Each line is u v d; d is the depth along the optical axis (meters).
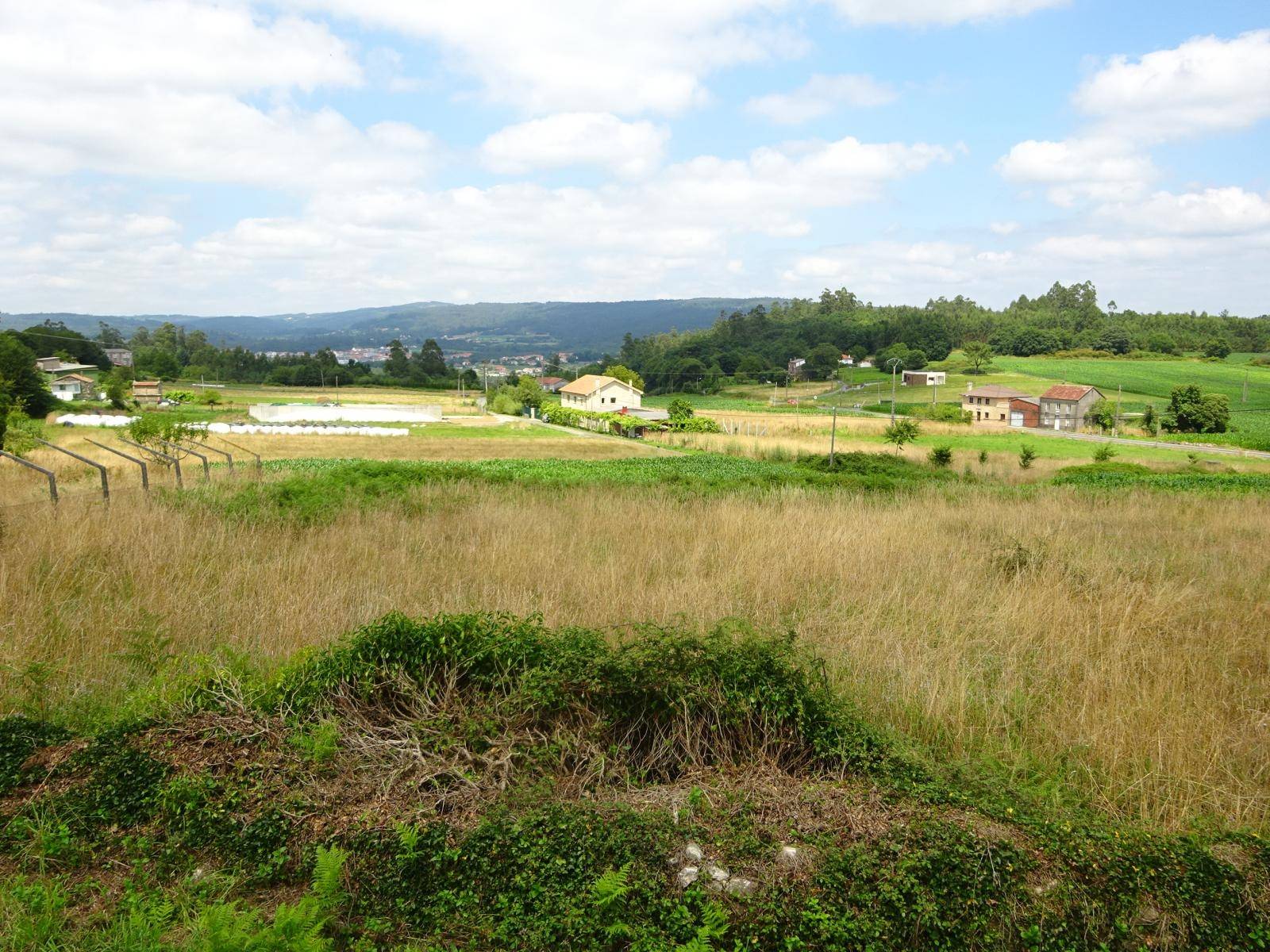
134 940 3.31
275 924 3.26
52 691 5.89
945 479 34.66
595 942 3.44
